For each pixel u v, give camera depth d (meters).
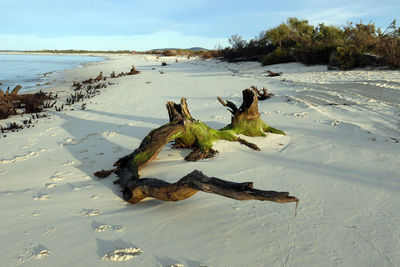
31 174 5.23
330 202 3.57
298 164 4.91
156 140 5.25
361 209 3.38
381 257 2.54
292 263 2.50
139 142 7.06
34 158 6.13
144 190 3.67
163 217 3.40
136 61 51.84
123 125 8.80
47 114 11.05
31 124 9.48
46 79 26.06
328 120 7.58
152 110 10.88
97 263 2.57
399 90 10.59
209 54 46.06
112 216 3.50
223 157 5.48
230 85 16.33
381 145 5.55
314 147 5.72
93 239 2.96
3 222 3.41
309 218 3.21
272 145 6.08
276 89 13.38
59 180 4.90
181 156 5.75
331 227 3.03
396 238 2.79
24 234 3.11
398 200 3.54
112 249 2.77
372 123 7.02
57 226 3.27
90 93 15.83
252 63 30.94
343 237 2.85
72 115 10.66
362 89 11.38
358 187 3.95
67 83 22.83
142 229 3.13
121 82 20.59
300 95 11.13
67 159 6.02
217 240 2.86
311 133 6.69
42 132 8.38
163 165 5.30
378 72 16.19
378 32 21.16
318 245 2.73
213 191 3.20
